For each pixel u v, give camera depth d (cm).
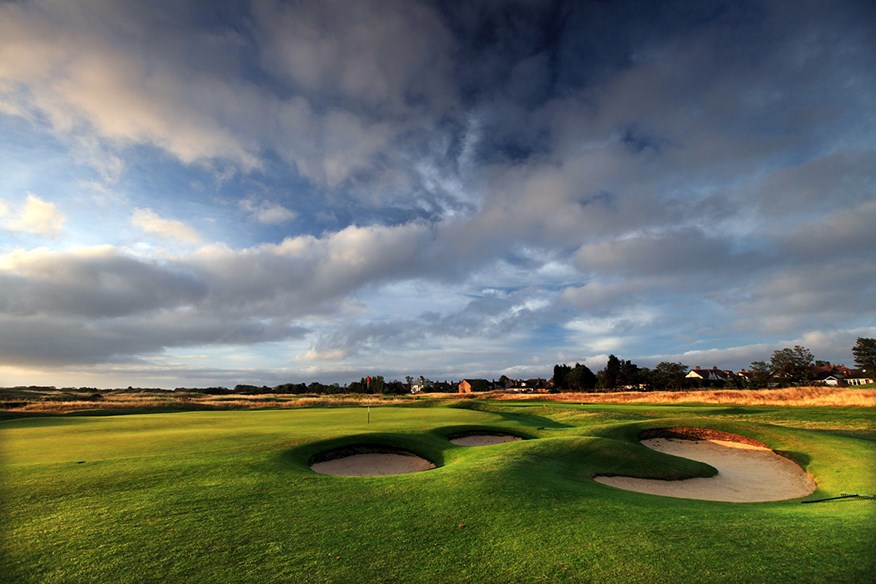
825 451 2230
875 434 2864
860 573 758
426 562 816
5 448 1897
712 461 2448
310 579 754
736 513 1147
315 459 1989
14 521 1009
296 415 3944
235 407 5888
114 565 803
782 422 3375
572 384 11906
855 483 1734
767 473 2189
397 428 2809
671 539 920
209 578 757
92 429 2684
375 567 797
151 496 1194
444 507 1130
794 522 1045
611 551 859
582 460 1969
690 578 748
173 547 877
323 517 1052
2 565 802
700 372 12838
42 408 4794
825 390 4997
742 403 5131
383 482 1391
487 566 799
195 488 1272
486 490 1272
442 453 2255
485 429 3048
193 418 3609
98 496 1192
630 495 1417
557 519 1048
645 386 11862
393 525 1003
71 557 832
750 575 757
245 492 1243
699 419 3038
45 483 1305
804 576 750
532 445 2086
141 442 2053
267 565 804
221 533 948
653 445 2752
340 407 5794
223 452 1802
